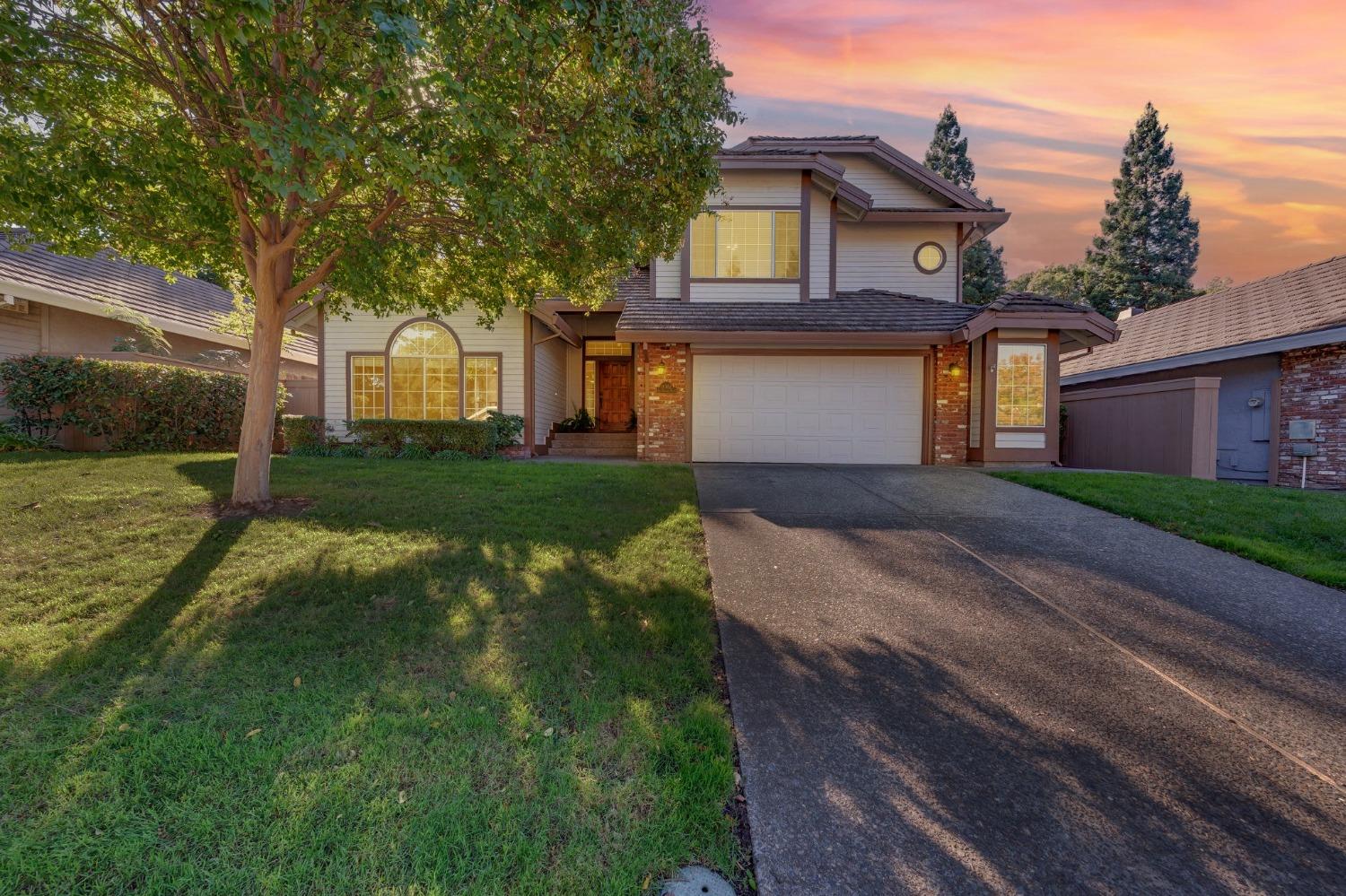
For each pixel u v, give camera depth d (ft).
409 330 40.32
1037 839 6.72
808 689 10.01
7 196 14.44
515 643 11.05
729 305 38.06
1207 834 6.82
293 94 12.01
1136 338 51.85
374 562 14.99
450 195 18.11
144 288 45.27
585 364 52.80
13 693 8.96
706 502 23.59
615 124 15.56
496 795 7.06
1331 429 34.24
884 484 27.53
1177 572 15.76
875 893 5.95
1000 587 14.71
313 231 19.38
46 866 5.89
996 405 35.37
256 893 5.64
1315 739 8.70
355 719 8.47
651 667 10.37
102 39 14.29
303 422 37.76
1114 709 9.44
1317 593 14.34
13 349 34.35
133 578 13.37
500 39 12.91
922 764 8.05
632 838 6.52
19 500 18.33
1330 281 38.93
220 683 9.43
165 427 33.24
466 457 36.11
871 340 34.60
